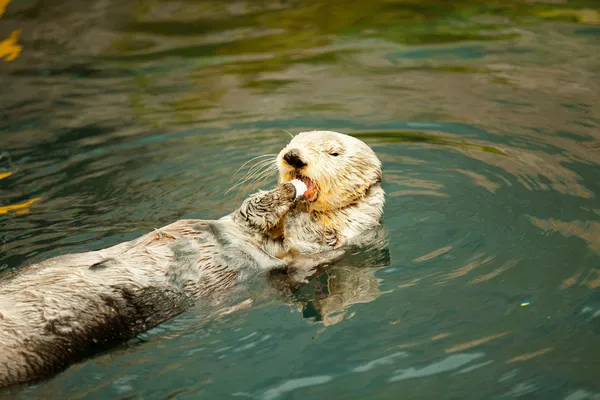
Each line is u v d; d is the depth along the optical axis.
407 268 11.02
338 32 25.36
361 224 12.52
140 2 29.42
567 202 12.91
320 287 10.79
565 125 16.98
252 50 24.05
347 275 11.05
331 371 8.41
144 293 9.80
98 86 21.56
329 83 20.88
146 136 17.62
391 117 18.30
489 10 26.77
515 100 18.89
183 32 26.14
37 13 28.09
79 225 12.97
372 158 12.91
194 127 18.09
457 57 22.39
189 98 20.28
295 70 22.11
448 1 28.12
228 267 10.74
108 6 29.06
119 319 9.47
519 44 23.03
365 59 22.69
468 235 12.01
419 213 13.12
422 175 14.95
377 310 9.73
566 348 8.55
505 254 11.14
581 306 9.41
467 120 17.84
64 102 20.30
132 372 8.56
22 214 13.47
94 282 9.55
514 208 12.89
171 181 14.98
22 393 8.21
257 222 11.35
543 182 13.95
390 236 12.29
